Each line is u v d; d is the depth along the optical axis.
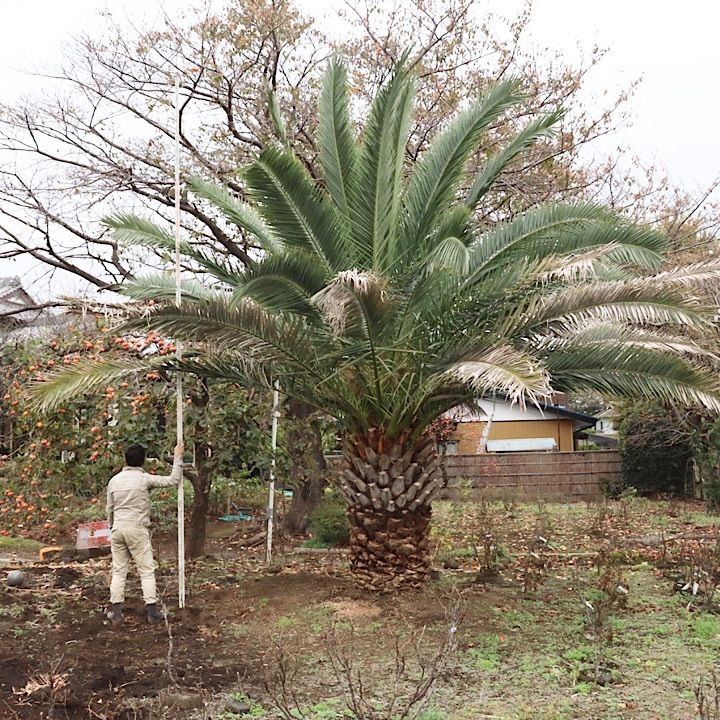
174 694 5.54
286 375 8.72
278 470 11.44
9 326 16.50
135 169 14.29
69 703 5.43
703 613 8.15
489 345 7.46
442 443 22.41
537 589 9.25
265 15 13.77
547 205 8.34
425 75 14.76
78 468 10.97
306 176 8.11
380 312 7.27
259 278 7.31
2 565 11.14
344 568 10.72
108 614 7.75
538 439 26.73
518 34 15.16
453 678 6.10
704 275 7.59
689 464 21.22
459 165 8.46
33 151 13.73
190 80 14.04
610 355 7.95
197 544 11.67
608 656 6.70
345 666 5.34
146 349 10.67
